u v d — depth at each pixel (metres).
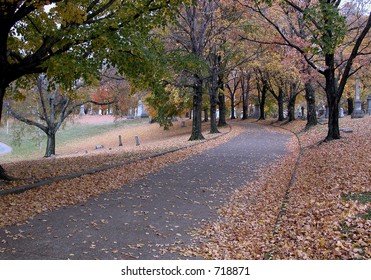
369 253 5.19
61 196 9.96
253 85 55.38
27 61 11.60
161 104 33.25
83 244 6.56
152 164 15.79
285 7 19.08
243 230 7.55
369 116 28.83
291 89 40.19
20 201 9.37
